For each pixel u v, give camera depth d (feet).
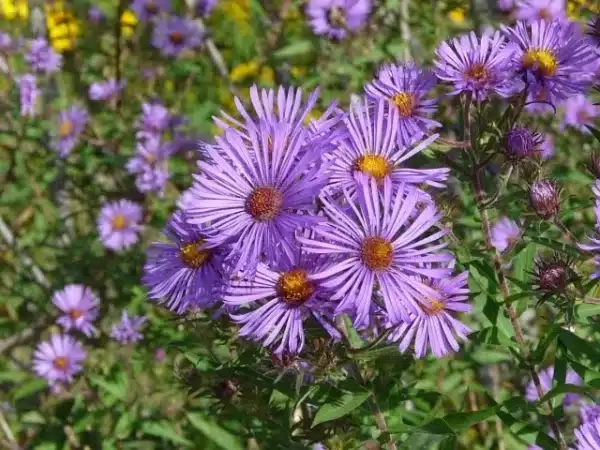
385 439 0.93
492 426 1.50
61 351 1.78
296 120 0.82
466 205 1.23
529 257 1.05
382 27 1.88
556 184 1.00
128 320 1.67
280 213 0.75
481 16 1.68
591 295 1.02
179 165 2.01
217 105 2.08
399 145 0.84
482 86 0.95
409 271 0.76
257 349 0.86
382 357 0.87
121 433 1.57
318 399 0.88
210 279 0.83
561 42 1.00
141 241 2.00
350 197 0.79
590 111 1.59
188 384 1.09
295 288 0.76
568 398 1.31
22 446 1.78
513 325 1.06
